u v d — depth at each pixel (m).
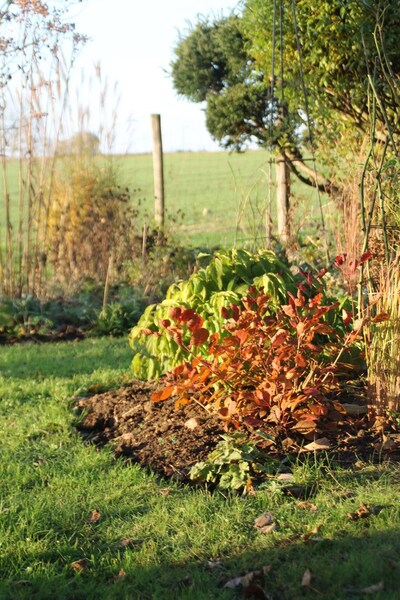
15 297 10.73
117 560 3.62
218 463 4.46
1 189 35.12
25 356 8.55
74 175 12.30
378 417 4.93
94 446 5.15
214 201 29.06
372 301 4.85
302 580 3.27
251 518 3.94
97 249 12.00
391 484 4.17
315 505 3.99
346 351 5.61
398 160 5.40
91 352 8.62
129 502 4.27
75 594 3.38
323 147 9.91
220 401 5.12
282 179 11.30
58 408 6.02
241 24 10.31
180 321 4.72
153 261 11.76
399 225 5.70
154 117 13.02
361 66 8.94
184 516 4.03
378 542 3.52
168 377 4.97
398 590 3.12
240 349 4.83
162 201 13.15
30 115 10.18
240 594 3.27
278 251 9.75
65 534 3.95
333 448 4.69
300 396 4.72
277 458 4.61
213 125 13.16
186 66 13.84
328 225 10.95
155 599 3.27
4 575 3.55
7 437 5.54
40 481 4.69
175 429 5.22
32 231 11.07
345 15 8.62
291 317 5.08
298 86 9.44
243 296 5.50
